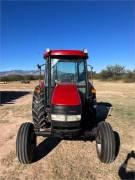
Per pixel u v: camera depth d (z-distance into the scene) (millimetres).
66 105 5766
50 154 6535
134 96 20984
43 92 7047
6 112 12789
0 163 5961
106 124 5922
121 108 13773
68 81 7062
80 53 6965
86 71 7102
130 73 57781
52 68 7039
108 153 5652
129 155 6520
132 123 10016
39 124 6812
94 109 7363
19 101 18094
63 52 6895
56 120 5816
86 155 6477
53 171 5539
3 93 25641
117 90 28422
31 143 5926
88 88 7117
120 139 7887
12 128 9234
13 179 5164
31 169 5641
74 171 5543
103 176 5301
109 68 64562
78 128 5922
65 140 7625
